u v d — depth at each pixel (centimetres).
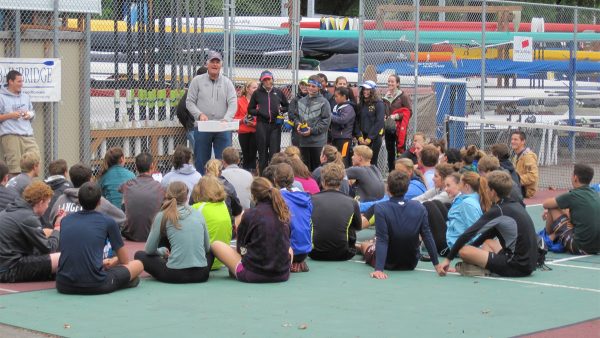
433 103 2138
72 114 1583
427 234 1081
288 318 846
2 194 1080
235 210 1186
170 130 1745
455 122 2148
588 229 1220
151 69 1767
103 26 2212
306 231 1070
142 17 1753
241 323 824
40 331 790
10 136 1422
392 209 1073
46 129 1541
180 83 1788
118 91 1716
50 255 982
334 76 2548
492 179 1061
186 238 991
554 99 2469
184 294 945
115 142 1664
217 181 1070
